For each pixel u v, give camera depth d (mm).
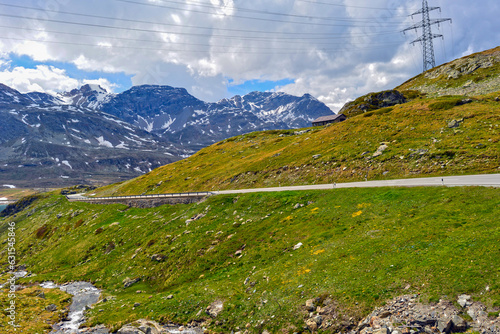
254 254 44656
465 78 130000
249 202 65812
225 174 102125
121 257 64125
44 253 86188
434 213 36469
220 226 58750
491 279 22594
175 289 43750
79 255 74812
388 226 37719
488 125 62219
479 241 26906
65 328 37250
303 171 78438
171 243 59438
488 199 35625
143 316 37000
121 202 103812
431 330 21250
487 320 20188
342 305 26531
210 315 33781
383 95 137750
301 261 36750
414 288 25031
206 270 46281
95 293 51188
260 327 28812
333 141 88000
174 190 109625
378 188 51594
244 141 145375
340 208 48531
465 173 50125
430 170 55500
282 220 52594
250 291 35219
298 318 27719
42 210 133625
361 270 29984
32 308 43188
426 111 82125
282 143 116750
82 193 167750
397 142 70625
